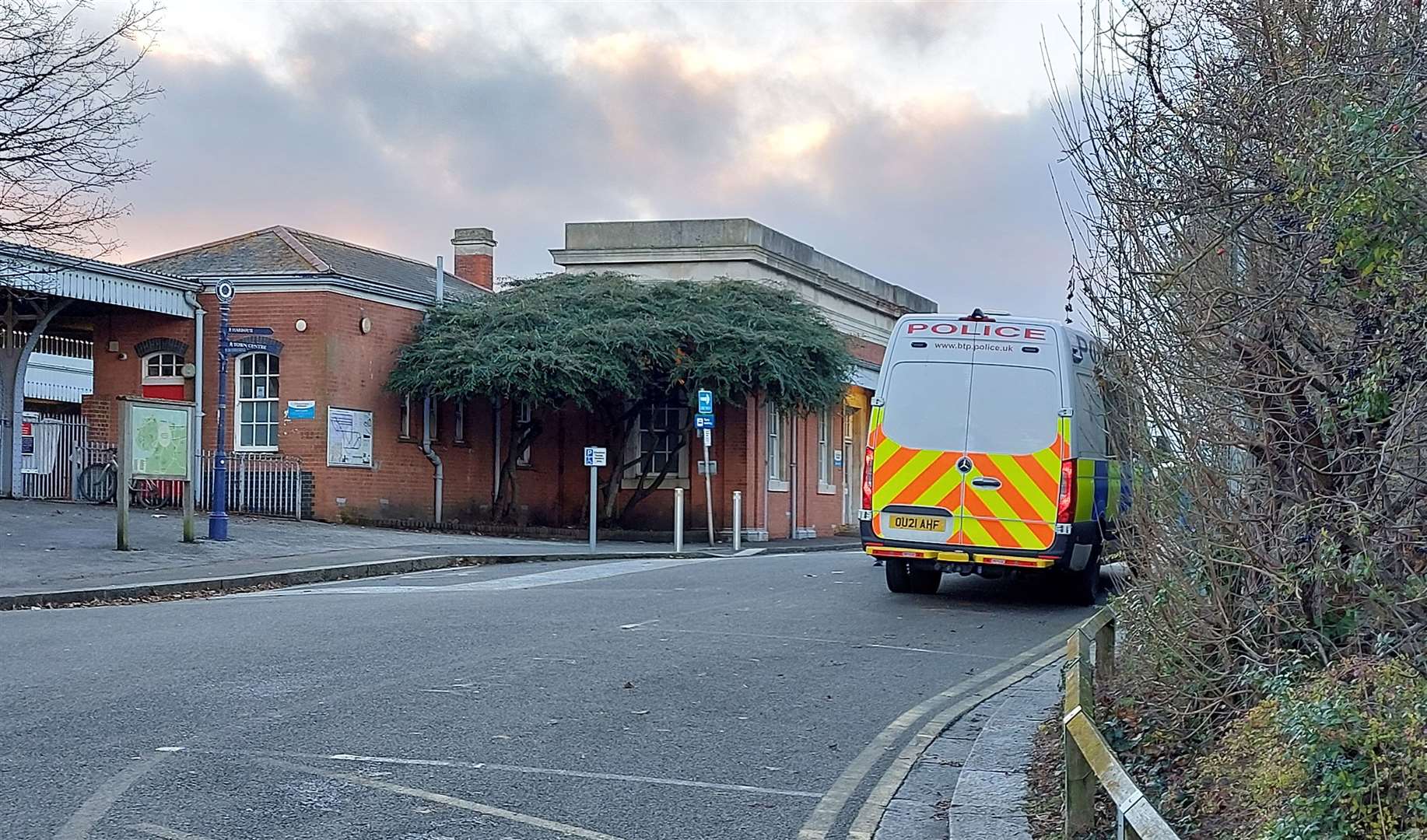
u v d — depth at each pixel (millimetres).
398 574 19281
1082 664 6184
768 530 31750
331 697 9117
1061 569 14812
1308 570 6188
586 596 15547
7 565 16875
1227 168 6383
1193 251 6527
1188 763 6566
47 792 6672
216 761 7348
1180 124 6672
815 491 34938
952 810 6668
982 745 8070
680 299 29094
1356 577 5812
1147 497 7020
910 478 14781
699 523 30828
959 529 14594
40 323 25188
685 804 6953
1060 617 14383
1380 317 5816
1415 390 5621
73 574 16469
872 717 9234
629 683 10016
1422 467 5789
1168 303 6652
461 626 12547
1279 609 6461
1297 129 6066
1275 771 4961
